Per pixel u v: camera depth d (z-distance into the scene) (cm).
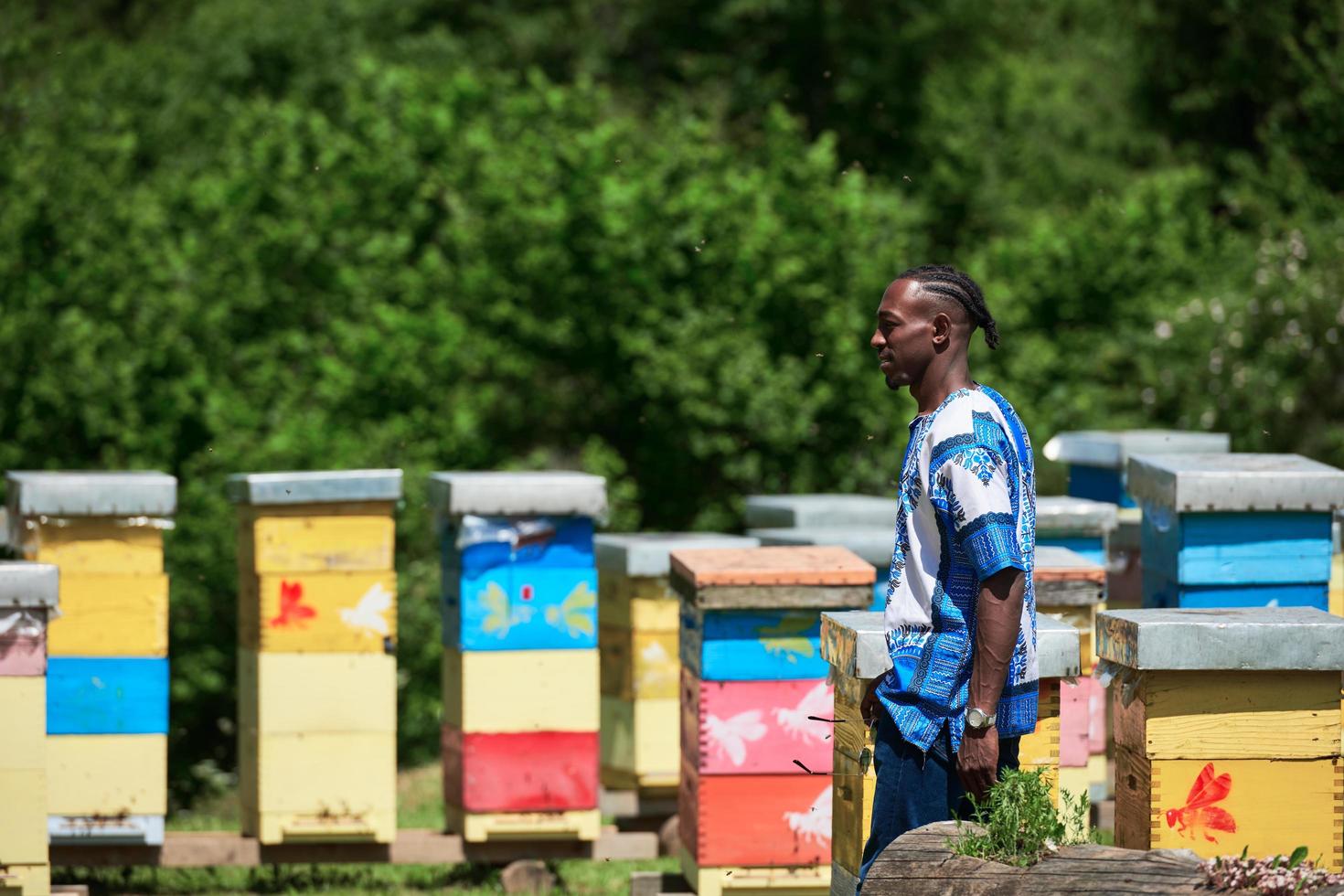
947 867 608
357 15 3897
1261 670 724
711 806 1017
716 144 2634
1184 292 2812
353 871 1271
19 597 963
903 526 647
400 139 2483
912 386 658
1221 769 729
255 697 1142
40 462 2114
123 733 1125
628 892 1180
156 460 2130
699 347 2280
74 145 2302
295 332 2278
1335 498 947
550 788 1175
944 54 4250
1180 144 3853
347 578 1141
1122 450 1480
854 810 771
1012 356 2502
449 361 2291
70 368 2067
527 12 4312
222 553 2045
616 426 2561
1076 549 1266
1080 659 771
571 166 2373
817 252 2339
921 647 639
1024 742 777
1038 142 4059
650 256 2345
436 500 1197
